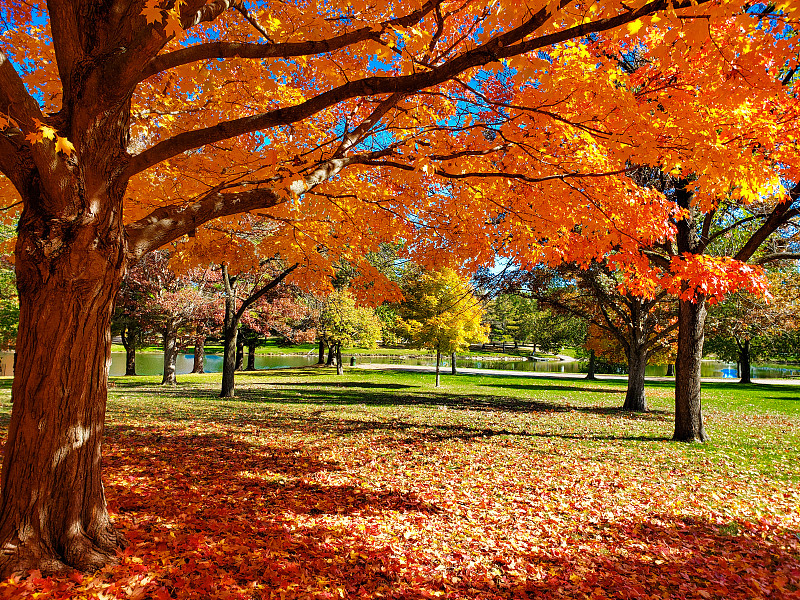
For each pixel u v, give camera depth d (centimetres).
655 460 795
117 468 586
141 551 352
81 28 301
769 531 501
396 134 570
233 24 508
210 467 627
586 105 447
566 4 272
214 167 567
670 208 560
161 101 550
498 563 414
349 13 427
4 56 279
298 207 648
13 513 307
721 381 3041
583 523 510
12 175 301
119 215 324
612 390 2247
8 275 2264
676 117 414
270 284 1519
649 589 378
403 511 514
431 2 325
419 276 2339
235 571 349
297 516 473
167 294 1917
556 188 520
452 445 852
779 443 961
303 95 586
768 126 439
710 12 253
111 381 2142
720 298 574
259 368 3797
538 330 4509
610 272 1423
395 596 345
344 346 3319
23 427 309
